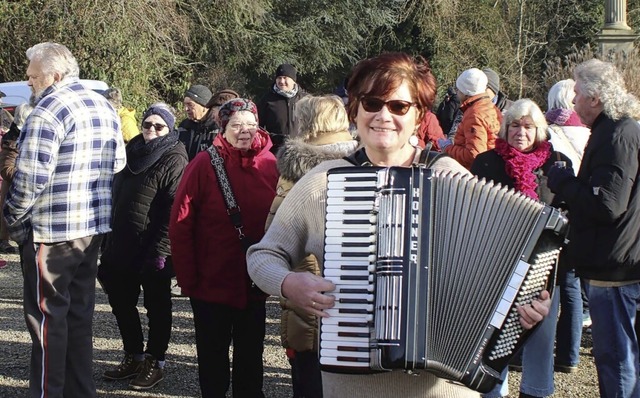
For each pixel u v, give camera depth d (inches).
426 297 92.9
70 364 187.0
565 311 219.5
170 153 208.7
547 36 940.6
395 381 99.7
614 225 160.4
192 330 266.2
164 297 212.2
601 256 161.5
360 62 104.7
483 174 181.0
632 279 162.7
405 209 94.2
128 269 207.6
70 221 180.1
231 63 864.3
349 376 101.3
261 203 176.4
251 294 177.8
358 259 93.6
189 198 174.9
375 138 102.4
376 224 94.0
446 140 275.7
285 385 214.8
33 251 179.2
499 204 96.5
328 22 933.2
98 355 239.5
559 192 164.6
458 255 95.0
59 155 178.4
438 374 94.7
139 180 206.5
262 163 178.7
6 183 352.8
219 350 175.9
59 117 177.3
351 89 104.7
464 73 235.0
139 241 206.5
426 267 93.2
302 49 941.8
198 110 285.9
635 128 158.7
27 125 176.1
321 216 104.7
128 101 637.3
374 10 935.0
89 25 618.2
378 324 92.0
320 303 93.7
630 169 156.9
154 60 669.9
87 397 188.4
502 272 95.7
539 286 97.6
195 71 835.4
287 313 154.9
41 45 184.1
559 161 189.8
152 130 209.3
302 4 927.0
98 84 450.3
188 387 214.4
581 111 164.7
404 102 101.3
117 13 624.4
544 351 180.9
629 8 927.0
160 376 214.4
